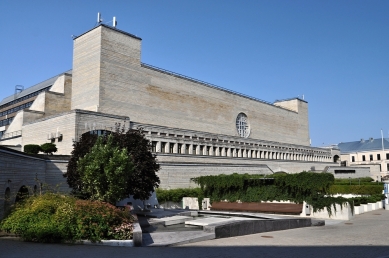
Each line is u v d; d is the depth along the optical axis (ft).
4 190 60.64
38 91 229.86
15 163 67.41
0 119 266.98
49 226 50.52
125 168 66.74
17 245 47.29
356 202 119.85
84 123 123.95
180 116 187.62
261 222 72.43
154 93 173.99
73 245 49.26
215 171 160.45
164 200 124.26
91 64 154.10
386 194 133.39
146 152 84.48
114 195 65.98
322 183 106.73
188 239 56.03
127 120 142.10
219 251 47.44
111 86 153.07
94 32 155.43
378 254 46.01
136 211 95.25
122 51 160.45
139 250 47.19
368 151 363.35
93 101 149.59
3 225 52.42
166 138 164.35
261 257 43.14
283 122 283.79
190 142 179.22
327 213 104.47
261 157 236.43
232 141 210.38
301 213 106.93
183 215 90.48
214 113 212.84
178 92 188.55
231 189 128.47
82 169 67.82
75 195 74.74
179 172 141.90
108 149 67.15
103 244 50.93
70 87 168.14
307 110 323.37
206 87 209.26
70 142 120.67
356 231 74.54
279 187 118.73
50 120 131.95
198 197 130.41
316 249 50.19
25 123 146.10
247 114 242.58
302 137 309.42
